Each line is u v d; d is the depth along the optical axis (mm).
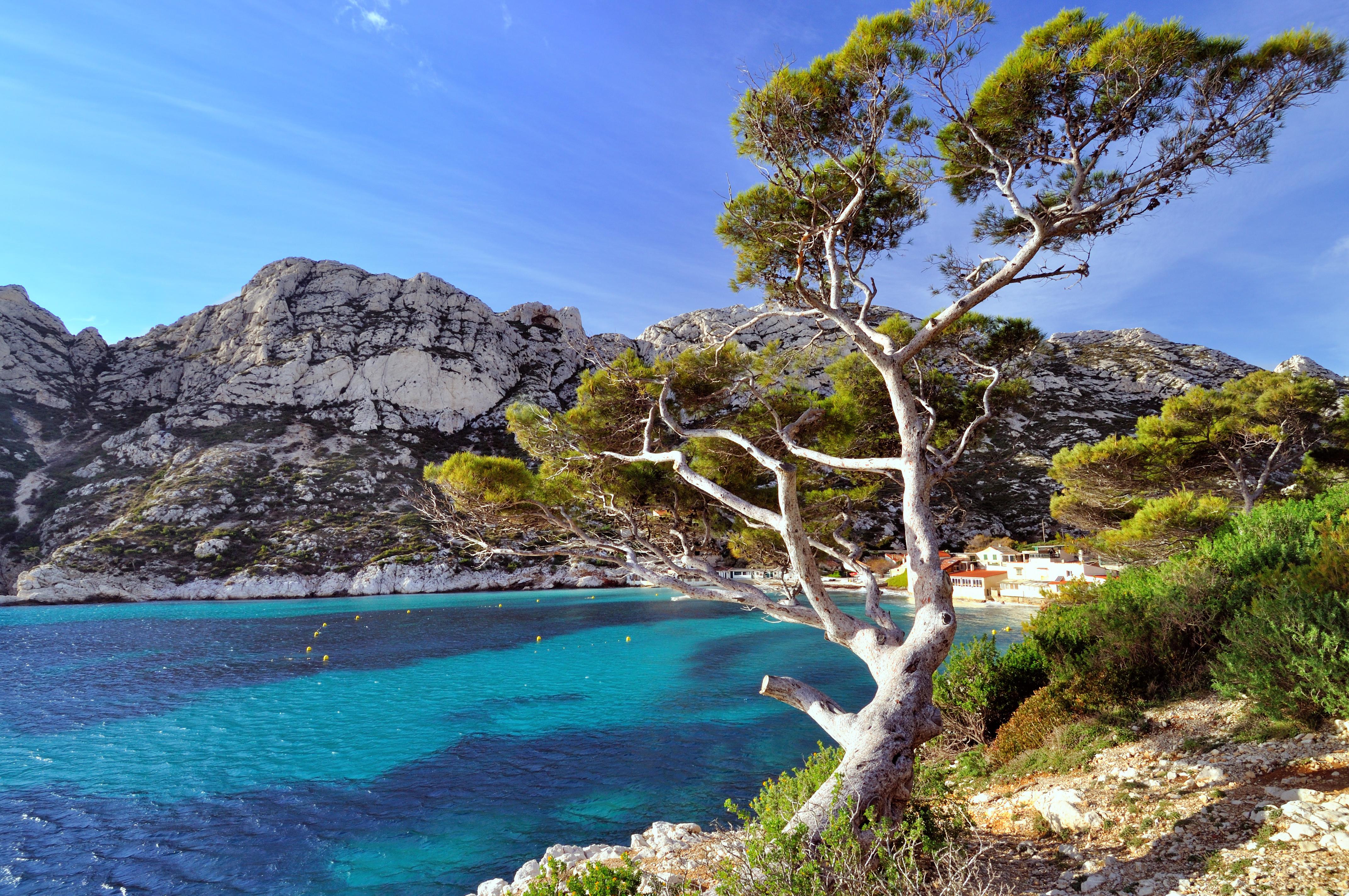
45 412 123250
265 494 99750
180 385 135750
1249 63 8508
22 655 42625
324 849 13922
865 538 78875
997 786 9062
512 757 20266
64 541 88312
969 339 13195
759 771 17906
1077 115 9008
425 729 24062
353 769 19484
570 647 44438
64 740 23219
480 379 138375
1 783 18641
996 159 9398
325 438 118375
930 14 8711
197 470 101938
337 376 129750
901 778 6090
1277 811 5223
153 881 12773
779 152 9797
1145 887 4922
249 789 17859
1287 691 6727
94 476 104562
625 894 5336
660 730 23000
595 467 13000
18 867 13398
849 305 10617
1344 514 11672
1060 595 14344
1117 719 8906
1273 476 32938
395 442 121375
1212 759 6812
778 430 11227
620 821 14797
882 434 13180
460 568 94375
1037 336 12906
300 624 58531
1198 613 9484
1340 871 4160
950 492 13508
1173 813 5969
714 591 9844
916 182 10188
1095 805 6711
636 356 13219
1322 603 6898
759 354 13445
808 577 8219
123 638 50031
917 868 5160
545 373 152500
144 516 90688
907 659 6996
